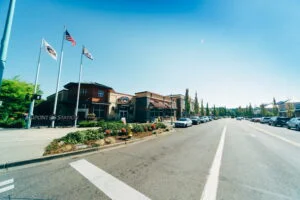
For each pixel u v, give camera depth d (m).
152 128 15.85
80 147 7.63
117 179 4.40
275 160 6.55
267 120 38.53
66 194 3.53
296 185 4.19
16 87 23.73
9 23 5.80
